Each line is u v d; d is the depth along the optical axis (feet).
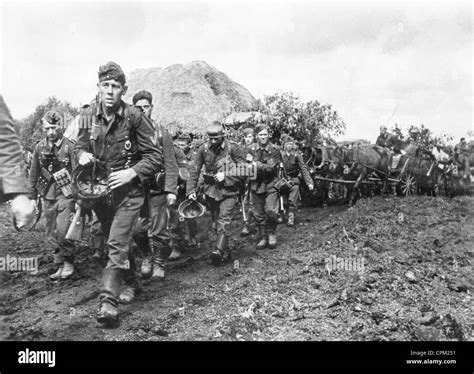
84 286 18.48
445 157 39.06
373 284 18.01
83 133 15.80
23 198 9.64
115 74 14.99
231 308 16.14
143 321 15.06
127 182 14.82
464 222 26.63
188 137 25.91
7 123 9.61
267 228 23.70
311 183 28.07
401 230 24.98
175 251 22.90
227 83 37.19
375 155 36.37
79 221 18.34
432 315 15.96
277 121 33.81
